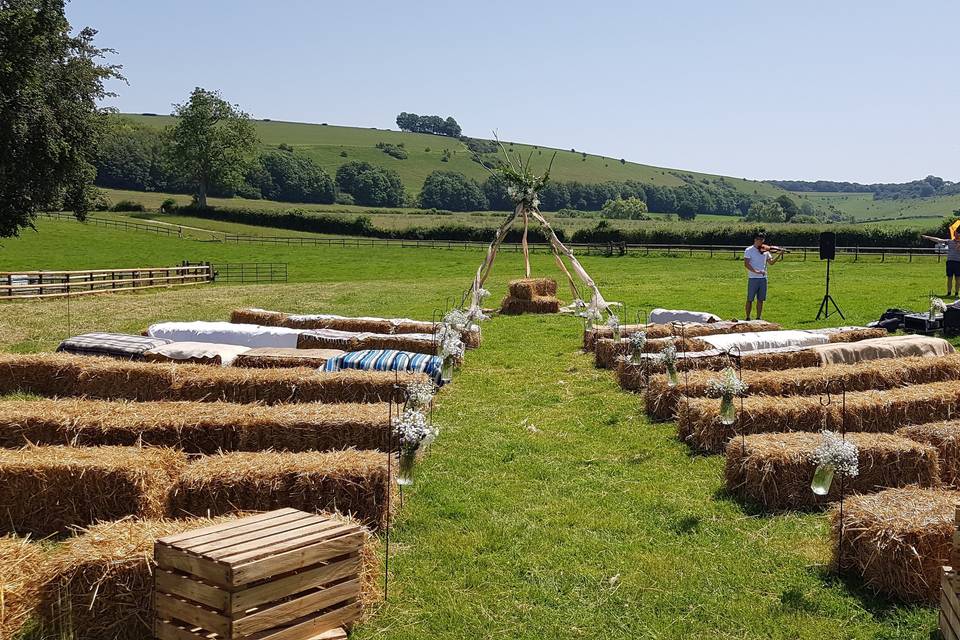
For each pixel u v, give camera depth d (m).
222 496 7.38
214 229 79.00
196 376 11.89
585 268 44.09
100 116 37.88
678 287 31.73
